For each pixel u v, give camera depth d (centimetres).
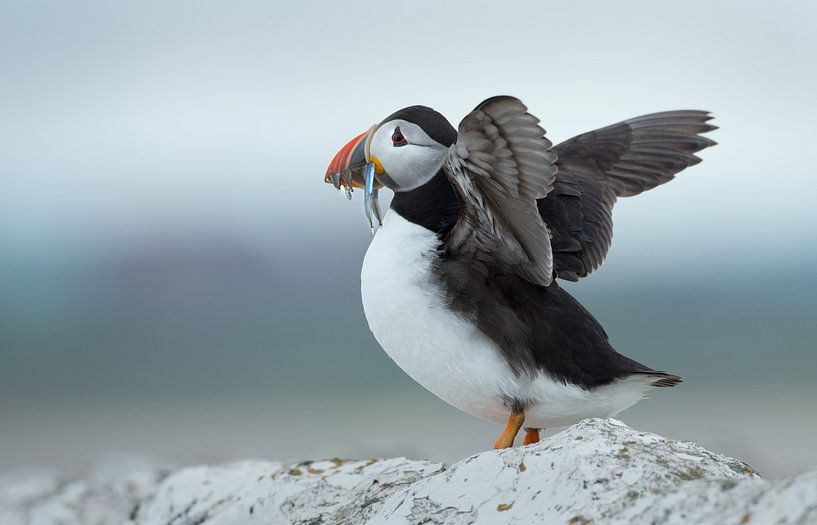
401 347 677
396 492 620
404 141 692
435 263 667
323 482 719
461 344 656
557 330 666
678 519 480
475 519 554
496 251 659
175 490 816
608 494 525
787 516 438
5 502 970
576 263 763
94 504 911
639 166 795
